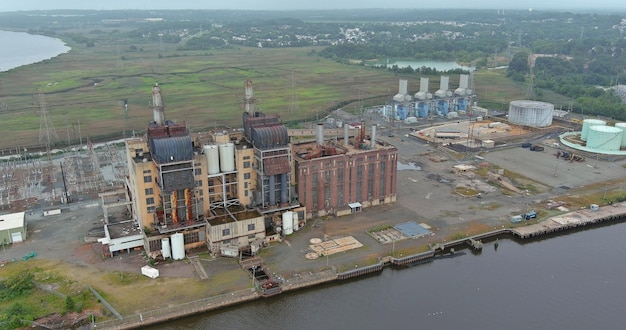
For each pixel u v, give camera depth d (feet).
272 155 445.78
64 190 561.43
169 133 427.74
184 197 422.41
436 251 439.63
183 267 402.31
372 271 406.21
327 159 484.74
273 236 445.37
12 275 384.27
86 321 333.62
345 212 505.25
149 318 338.34
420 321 348.79
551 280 398.83
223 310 358.64
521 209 522.47
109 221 473.67
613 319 350.23
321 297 377.09
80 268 399.24
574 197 554.87
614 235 481.05
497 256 437.58
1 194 560.61
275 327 342.44
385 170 522.47
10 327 323.98
